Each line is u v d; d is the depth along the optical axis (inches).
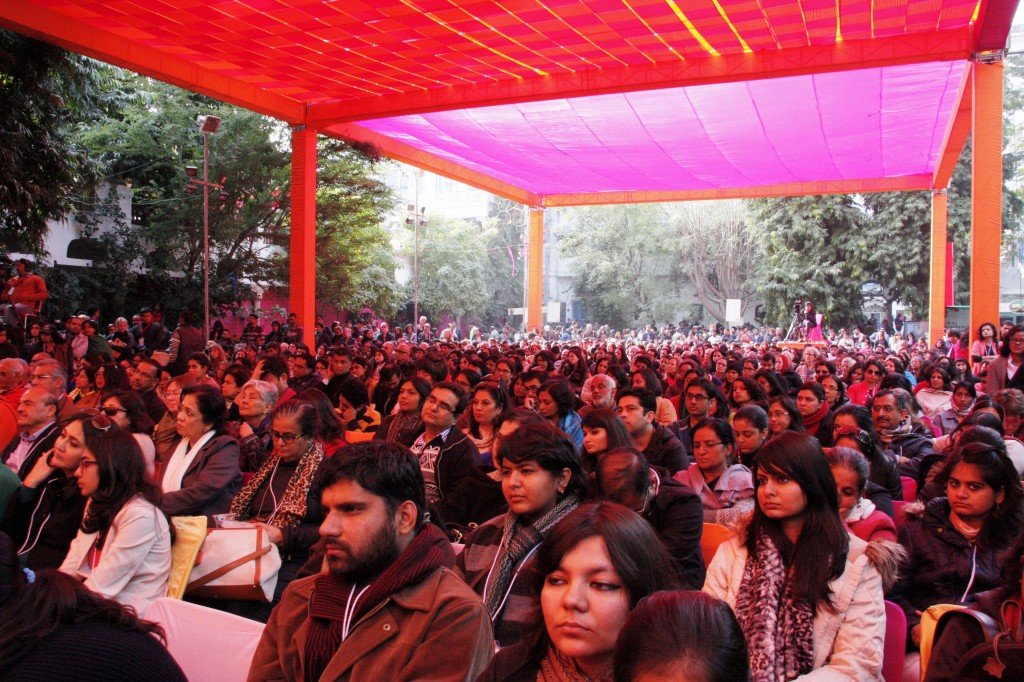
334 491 101.7
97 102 906.7
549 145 893.8
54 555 189.5
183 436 218.1
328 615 101.7
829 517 115.5
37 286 704.4
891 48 547.5
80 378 346.3
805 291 1546.5
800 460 115.4
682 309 1950.1
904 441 264.4
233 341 830.5
